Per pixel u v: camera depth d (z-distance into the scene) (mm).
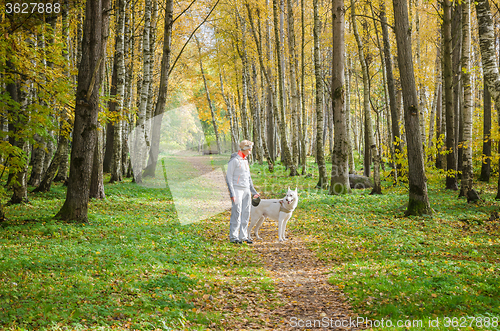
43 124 8695
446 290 4777
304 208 12508
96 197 12219
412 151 10680
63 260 5637
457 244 7438
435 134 21875
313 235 8797
